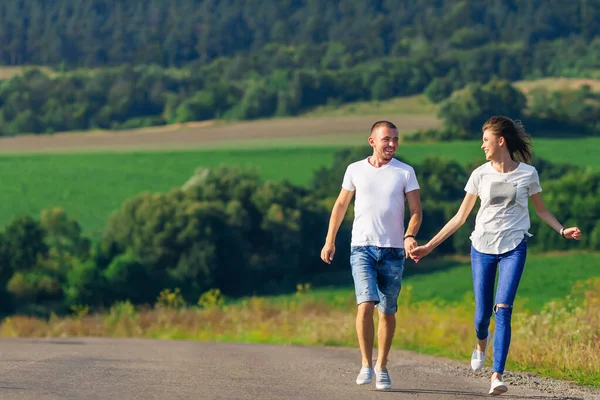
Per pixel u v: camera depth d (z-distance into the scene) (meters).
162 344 25.11
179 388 10.48
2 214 150.50
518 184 10.91
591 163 163.75
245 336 34.56
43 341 28.19
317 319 36.44
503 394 10.84
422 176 144.75
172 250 112.88
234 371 13.10
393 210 11.43
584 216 118.62
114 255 115.62
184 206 115.94
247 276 113.62
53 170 174.88
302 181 163.00
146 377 11.73
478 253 11.12
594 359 14.05
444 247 122.75
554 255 116.06
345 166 157.00
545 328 18.61
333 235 11.77
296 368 14.11
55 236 122.31
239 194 120.44
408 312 31.44
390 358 18.98
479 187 11.13
